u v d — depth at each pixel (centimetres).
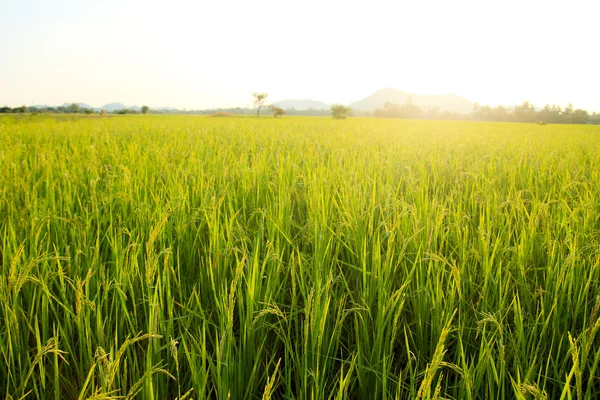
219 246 287
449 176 602
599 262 262
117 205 407
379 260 249
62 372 211
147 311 231
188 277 289
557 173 603
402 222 335
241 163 618
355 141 1142
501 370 177
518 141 1365
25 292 251
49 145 885
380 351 204
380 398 197
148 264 199
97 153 724
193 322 234
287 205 381
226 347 192
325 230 310
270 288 248
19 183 441
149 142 947
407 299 255
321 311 205
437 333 209
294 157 742
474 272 273
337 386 204
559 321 229
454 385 195
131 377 189
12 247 299
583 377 209
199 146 903
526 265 290
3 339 200
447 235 330
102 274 247
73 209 417
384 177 564
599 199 431
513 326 238
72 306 239
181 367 206
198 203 428
